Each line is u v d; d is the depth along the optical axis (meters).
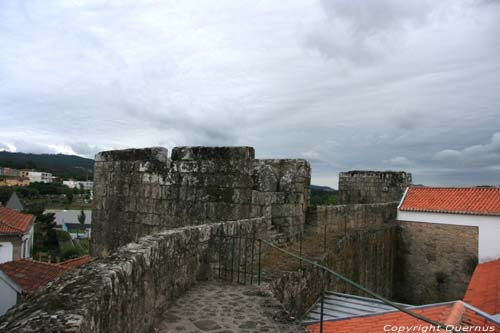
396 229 19.75
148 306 4.40
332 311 7.92
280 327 4.66
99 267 3.50
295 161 11.39
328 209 13.29
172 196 11.15
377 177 23.53
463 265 17.80
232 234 7.59
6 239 21.66
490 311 8.80
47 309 2.50
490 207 17.55
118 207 12.41
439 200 19.39
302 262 8.45
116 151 12.66
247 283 6.59
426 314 6.91
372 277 15.49
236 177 10.40
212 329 4.55
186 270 6.08
